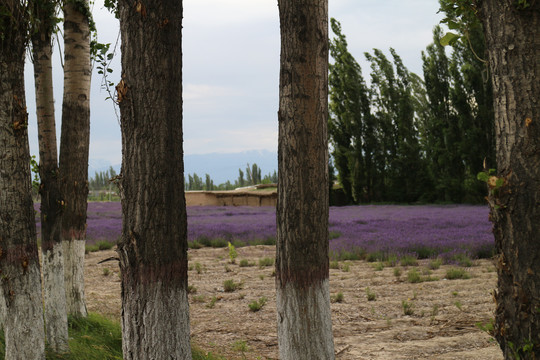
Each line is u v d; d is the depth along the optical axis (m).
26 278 3.81
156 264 3.16
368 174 41.91
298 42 3.62
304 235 3.58
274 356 5.80
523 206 2.54
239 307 8.34
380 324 6.94
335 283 10.27
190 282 10.86
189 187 95.38
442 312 7.41
